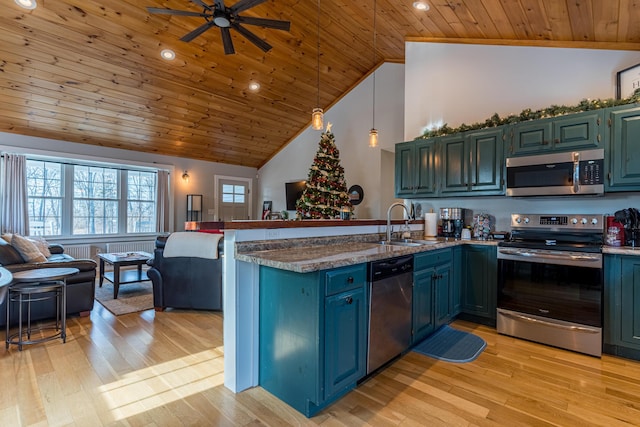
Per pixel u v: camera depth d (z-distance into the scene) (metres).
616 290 2.58
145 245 6.62
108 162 6.09
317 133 7.05
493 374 2.31
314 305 1.77
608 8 2.58
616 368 2.41
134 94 5.06
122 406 1.91
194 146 6.83
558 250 2.76
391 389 2.11
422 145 3.93
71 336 2.96
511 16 3.13
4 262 3.12
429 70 4.22
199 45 4.60
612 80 3.09
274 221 2.24
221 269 3.60
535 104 3.49
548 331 2.81
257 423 1.77
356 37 4.98
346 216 4.48
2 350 2.64
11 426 1.72
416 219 3.98
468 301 3.38
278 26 3.00
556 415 1.85
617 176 2.70
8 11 3.52
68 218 5.91
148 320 3.43
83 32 3.95
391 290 2.31
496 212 3.71
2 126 4.96
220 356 2.57
